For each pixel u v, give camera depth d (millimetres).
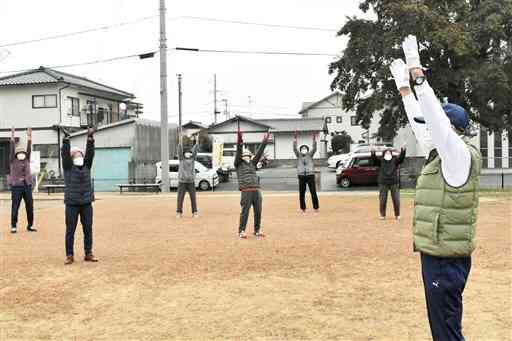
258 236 10750
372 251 8867
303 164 15586
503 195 21266
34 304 6066
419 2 24469
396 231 11219
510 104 25859
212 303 5969
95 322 5402
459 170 3232
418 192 3480
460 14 25422
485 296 6055
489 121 26672
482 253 8508
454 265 3350
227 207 17906
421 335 4832
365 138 62656
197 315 5551
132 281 7062
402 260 8094
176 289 6602
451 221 3291
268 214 15070
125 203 20344
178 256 8734
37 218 15461
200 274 7379
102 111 42562
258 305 5852
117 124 34750
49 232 12219
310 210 16156
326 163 55312
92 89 41031
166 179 27844
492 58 25531
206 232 11570
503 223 12281
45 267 8047
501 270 7320
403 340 4719
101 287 6785
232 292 6406
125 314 5645
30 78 38844
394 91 26750
